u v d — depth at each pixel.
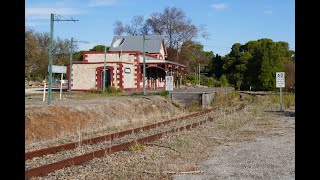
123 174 8.32
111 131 17.45
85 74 50.97
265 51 68.00
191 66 98.94
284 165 9.48
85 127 19.22
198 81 90.06
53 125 17.73
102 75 50.69
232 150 11.96
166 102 34.31
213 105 37.56
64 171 8.55
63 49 92.12
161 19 94.44
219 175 8.40
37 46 78.25
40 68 80.75
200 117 23.81
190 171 8.73
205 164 9.66
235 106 33.75
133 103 28.67
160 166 9.25
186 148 12.16
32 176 7.89
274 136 15.10
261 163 9.76
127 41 75.00
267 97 41.44
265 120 21.64
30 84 77.38
